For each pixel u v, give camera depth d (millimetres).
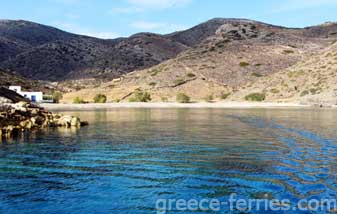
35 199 13117
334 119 46375
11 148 24250
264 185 14555
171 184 14898
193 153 21922
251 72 144500
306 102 88312
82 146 25109
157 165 18500
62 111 72938
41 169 17750
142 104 101188
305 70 114312
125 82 148500
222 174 16453
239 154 21438
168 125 41000
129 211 11961
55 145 25562
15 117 37625
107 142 27047
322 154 21141
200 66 150750
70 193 13797
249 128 36562
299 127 36438
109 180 15609
